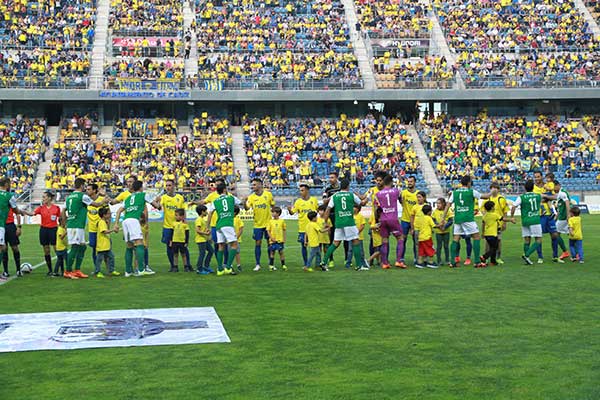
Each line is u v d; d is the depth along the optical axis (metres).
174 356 8.59
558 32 55.03
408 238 27.67
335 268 17.80
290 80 50.16
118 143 47.56
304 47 53.28
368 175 46.84
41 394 7.18
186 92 49.09
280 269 17.72
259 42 53.22
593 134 50.91
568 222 18.23
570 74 51.41
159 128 49.91
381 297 12.80
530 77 51.22
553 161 48.28
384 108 52.97
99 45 52.34
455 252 17.42
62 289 14.27
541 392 7.11
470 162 47.91
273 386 7.36
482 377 7.62
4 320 10.84
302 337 9.57
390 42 54.12
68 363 8.31
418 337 9.51
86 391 7.25
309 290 13.81
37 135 47.41
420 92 50.78
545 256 20.30
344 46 53.78
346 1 57.28
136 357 8.55
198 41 52.91
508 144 49.47
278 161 47.50
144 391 7.22
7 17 52.16
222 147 48.12
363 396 7.02
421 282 14.66
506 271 16.42
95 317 11.05
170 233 17.62
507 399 6.91
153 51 52.28
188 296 13.16
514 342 9.19
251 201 17.58
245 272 17.17
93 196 16.94
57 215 16.97
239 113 51.91
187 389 7.27
